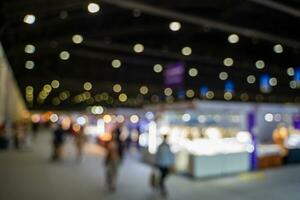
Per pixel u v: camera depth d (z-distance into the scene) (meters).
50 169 12.36
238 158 11.93
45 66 27.94
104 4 14.05
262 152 13.34
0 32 11.79
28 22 13.01
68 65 27.88
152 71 31.11
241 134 12.72
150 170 12.12
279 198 8.34
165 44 21.36
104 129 22.17
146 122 19.75
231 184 9.95
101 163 14.11
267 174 11.73
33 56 23.38
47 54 23.77
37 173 11.48
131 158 15.41
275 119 18.94
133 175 11.17
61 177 10.83
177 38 20.33
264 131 18.78
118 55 24.44
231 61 24.64
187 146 11.58
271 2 11.06
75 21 17.25
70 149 19.97
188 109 13.55
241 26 15.05
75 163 14.00
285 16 15.05
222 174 11.40
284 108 18.70
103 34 17.77
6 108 22.02
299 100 46.41
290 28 16.56
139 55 25.34
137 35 20.27
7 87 22.69
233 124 14.15
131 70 30.12
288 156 14.18
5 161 14.18
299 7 11.58
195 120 14.66
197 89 34.41
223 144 11.98
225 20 14.66
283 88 35.28
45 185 9.55
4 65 19.34
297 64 22.72
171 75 14.91
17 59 22.56
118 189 9.13
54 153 14.83
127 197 8.29
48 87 46.53
